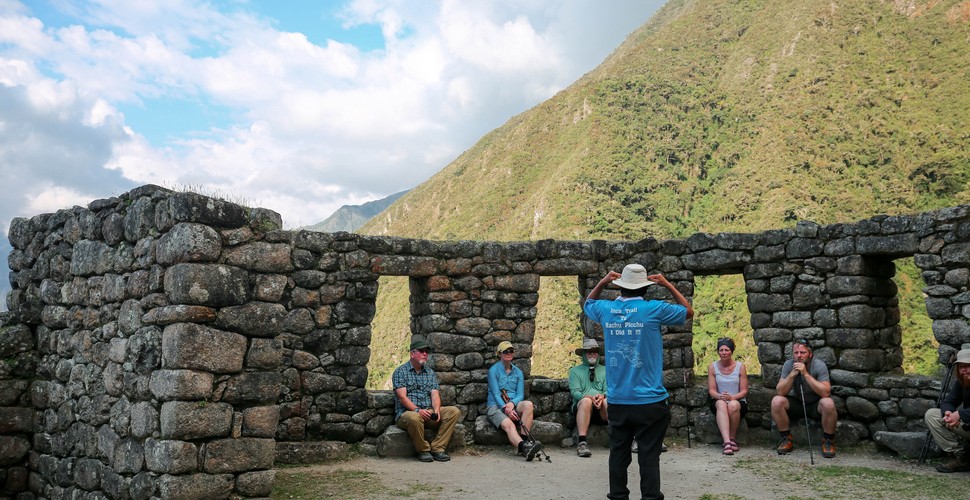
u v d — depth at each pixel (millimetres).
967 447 6871
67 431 6270
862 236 8594
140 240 5609
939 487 6164
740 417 8516
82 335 6281
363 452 8039
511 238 73562
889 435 7758
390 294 64938
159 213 5418
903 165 59656
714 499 5762
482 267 9195
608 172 74000
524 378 9109
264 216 5566
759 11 104375
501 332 9164
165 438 4949
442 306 9008
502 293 9242
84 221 6480
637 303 5059
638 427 4926
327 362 8320
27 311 6938
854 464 7344
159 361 5164
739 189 66875
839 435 8352
